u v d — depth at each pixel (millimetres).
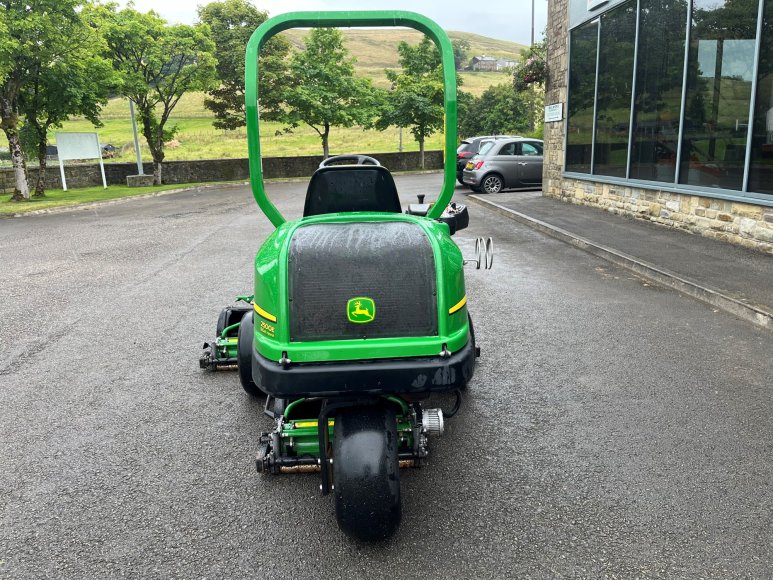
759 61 8234
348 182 3586
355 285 2914
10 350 5871
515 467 3611
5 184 25141
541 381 4828
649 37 10891
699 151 9680
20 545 3025
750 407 4273
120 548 2984
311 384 2824
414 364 2838
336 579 2727
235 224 14203
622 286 7551
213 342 5531
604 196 13023
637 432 3977
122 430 4219
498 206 14484
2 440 4109
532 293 7379
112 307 7281
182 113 69562
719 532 2977
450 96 3494
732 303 6359
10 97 19766
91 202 19641
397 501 2789
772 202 8133
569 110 14539
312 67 29828
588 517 3121
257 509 3277
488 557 2844
